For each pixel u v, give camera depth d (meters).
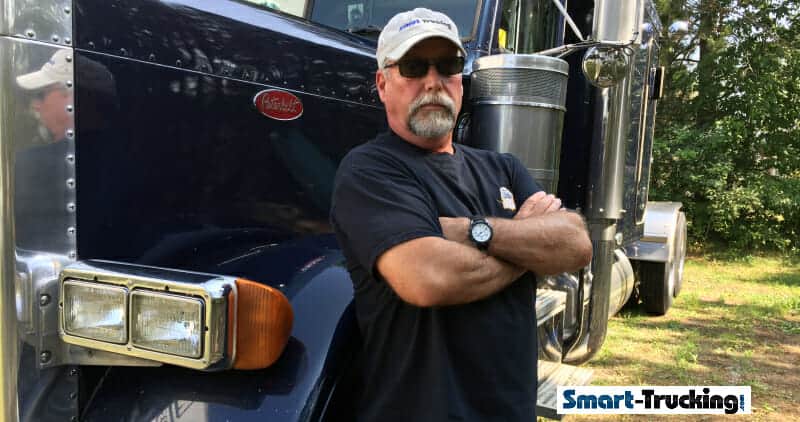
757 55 10.26
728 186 10.63
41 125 1.51
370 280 1.53
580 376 2.64
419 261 1.42
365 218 1.50
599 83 2.53
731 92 10.48
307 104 2.17
